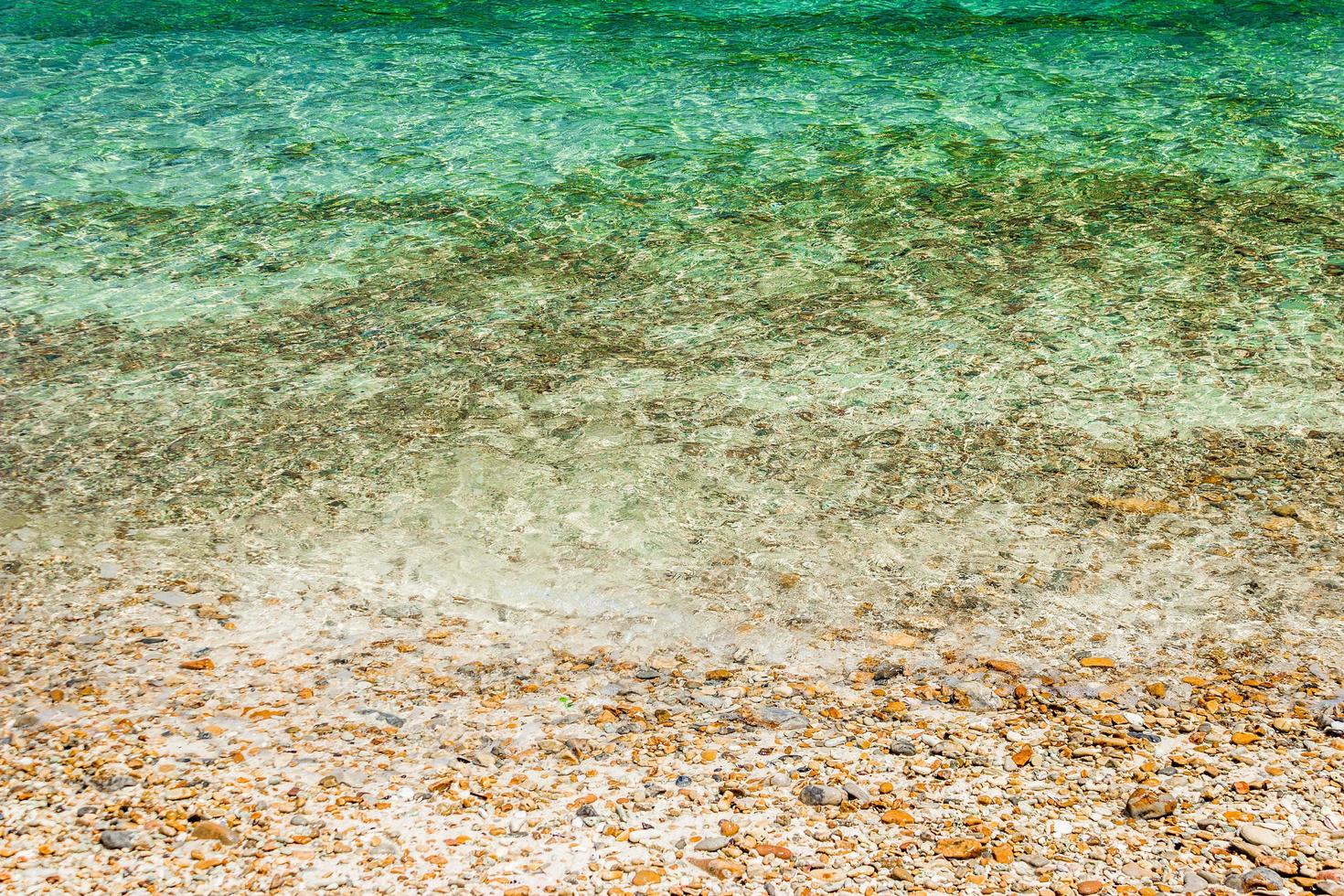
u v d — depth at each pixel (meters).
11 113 14.48
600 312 9.81
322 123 14.16
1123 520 6.96
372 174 12.73
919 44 16.52
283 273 10.57
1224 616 6.03
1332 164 12.07
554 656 5.92
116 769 4.77
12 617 6.07
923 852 4.25
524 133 13.79
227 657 5.78
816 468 7.65
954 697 5.44
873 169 12.52
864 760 4.91
